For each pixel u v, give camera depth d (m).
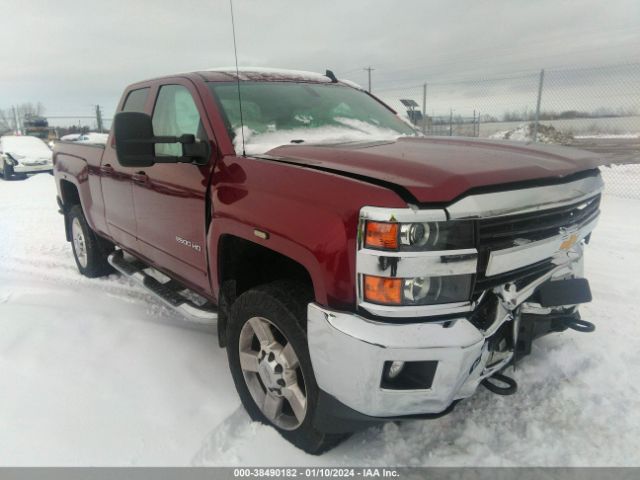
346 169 1.98
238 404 2.59
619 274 4.40
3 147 16.03
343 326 1.80
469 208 1.77
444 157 2.10
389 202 1.73
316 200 1.94
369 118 3.36
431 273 1.74
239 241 2.49
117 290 4.36
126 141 2.34
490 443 2.31
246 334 2.41
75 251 4.98
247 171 2.32
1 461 2.16
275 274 2.55
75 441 2.28
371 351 1.75
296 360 2.18
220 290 2.58
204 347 3.15
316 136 2.86
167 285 3.49
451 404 1.99
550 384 2.72
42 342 3.18
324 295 1.88
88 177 4.23
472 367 1.89
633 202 7.37
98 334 3.31
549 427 2.40
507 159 2.14
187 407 2.54
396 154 2.14
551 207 2.04
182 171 2.78
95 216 4.26
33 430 2.35
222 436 2.34
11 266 5.24
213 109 2.71
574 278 2.36
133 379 2.77
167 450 2.24
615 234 5.71
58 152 5.01
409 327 1.77
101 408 2.52
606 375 2.79
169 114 3.17
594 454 2.22
